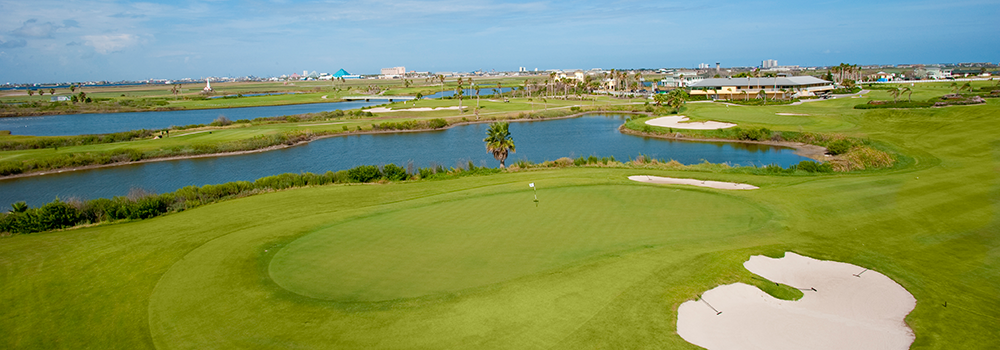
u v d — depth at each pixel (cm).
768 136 8312
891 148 5881
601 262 2430
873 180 4053
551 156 7725
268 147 8962
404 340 1841
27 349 1973
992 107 8094
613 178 4600
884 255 2491
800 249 2586
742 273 2300
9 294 2481
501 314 1981
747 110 11625
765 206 3384
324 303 2145
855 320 1914
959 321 1880
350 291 2253
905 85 18362
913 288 2145
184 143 8825
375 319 1986
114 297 2380
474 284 2247
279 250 2858
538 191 4081
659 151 7869
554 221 3183
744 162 6794
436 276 2364
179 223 3628
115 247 3102
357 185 4988
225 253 2847
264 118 12625
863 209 3231
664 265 2370
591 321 1909
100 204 3997
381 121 12212
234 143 8675
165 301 2278
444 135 10412
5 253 3070
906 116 8550
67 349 1958
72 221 3769
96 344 1978
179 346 1905
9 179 6800
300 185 5025
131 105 19288
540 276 2294
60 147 8750
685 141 8819
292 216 3688
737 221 3072
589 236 2853
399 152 8462
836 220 3045
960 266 2334
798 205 3394
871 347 1733
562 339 1805
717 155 7388
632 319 1919
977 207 3120
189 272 2595
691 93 16825
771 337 1805
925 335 1794
